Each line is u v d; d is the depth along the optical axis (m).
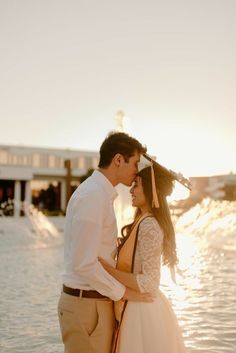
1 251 16.05
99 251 2.83
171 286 8.61
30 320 6.23
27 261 13.12
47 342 5.24
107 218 2.83
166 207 2.95
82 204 2.74
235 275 9.92
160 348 2.86
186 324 5.89
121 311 2.93
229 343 5.07
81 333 2.86
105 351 2.91
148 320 2.87
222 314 6.41
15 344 5.18
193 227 22.61
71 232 2.78
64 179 57.19
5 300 7.55
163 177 2.96
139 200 3.01
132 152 2.93
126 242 2.91
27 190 54.69
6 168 52.97
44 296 7.88
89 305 2.84
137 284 2.78
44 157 56.81
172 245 2.97
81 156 58.47
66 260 2.95
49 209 56.22
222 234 19.42
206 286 8.59
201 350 4.82
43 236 23.53
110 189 2.86
